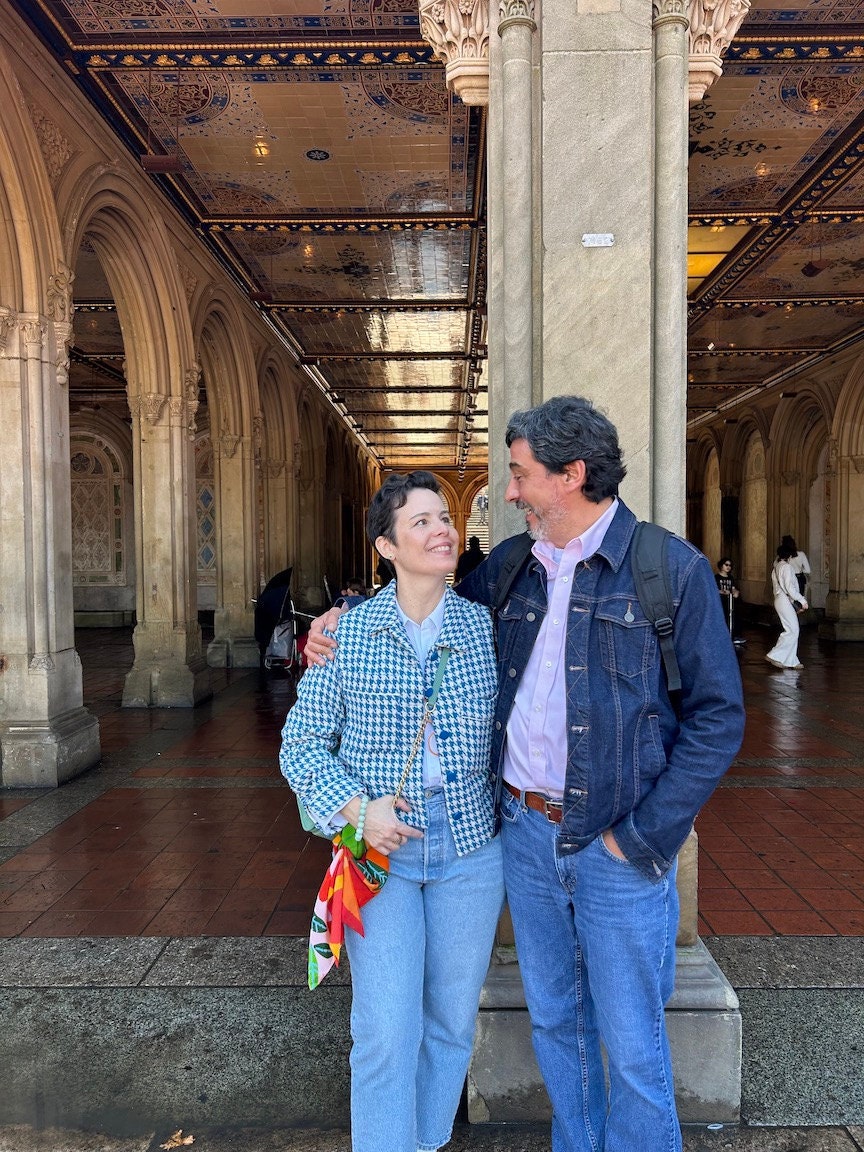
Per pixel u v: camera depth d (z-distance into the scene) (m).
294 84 6.20
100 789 5.77
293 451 14.91
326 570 20.20
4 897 3.90
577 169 2.38
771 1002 2.89
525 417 1.69
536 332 2.46
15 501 5.92
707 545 24.59
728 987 2.33
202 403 18.70
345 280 10.78
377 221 8.74
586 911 1.74
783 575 11.93
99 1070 2.56
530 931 1.88
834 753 6.68
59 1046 2.69
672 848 1.62
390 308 11.94
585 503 1.70
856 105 6.63
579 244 2.39
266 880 4.10
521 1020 2.31
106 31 5.64
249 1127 2.30
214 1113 2.36
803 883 3.99
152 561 8.95
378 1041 1.78
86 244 8.97
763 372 17.03
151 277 8.26
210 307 10.16
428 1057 1.98
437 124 6.77
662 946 1.72
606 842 1.69
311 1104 2.39
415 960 1.83
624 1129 1.72
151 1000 2.96
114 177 7.09
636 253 2.38
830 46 5.75
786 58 5.91
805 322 13.23
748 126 6.99
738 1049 2.28
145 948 3.36
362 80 6.12
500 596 1.90
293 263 10.14
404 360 15.29
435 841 1.83
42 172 5.88
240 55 5.84
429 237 9.23
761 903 3.75
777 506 18.48
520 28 2.41
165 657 9.01
